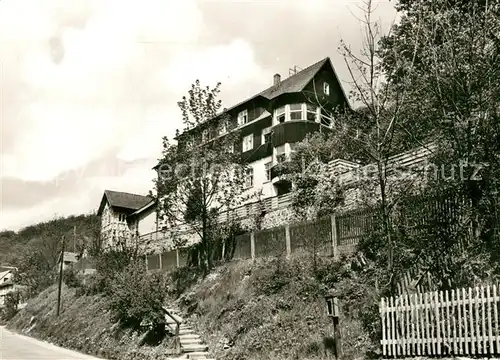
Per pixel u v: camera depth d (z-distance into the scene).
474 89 15.19
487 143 14.73
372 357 13.34
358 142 15.75
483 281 13.41
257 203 29.22
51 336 34.41
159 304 22.83
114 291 26.39
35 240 86.81
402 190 16.98
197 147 28.27
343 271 17.36
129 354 22.33
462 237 14.75
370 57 15.12
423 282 14.27
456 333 11.99
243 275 22.23
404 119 17.17
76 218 73.75
